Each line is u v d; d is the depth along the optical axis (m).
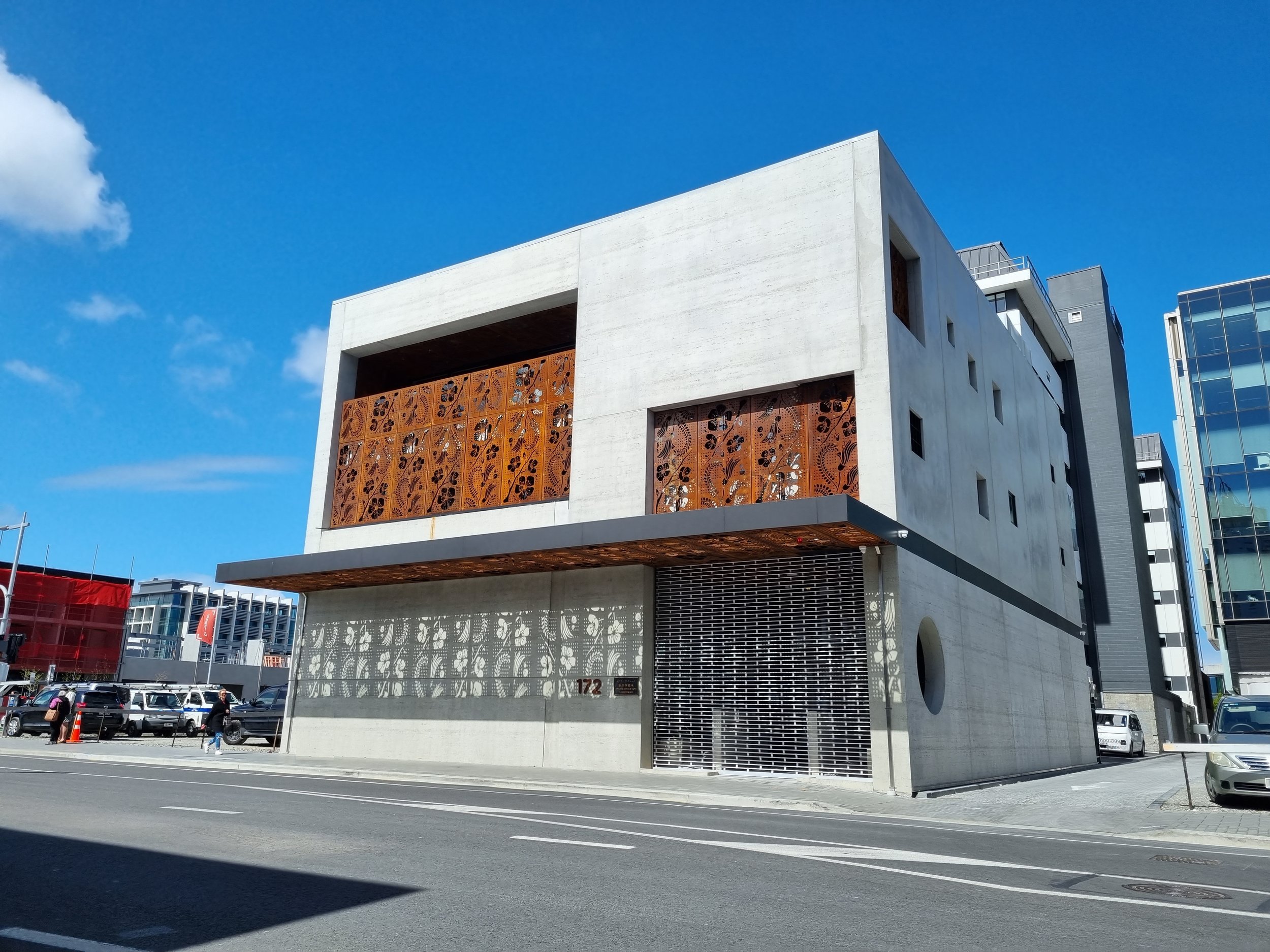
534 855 7.75
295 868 7.03
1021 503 27.41
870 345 18.08
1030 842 9.83
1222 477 46.22
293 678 25.12
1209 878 7.70
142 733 32.78
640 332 21.05
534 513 21.73
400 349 26.92
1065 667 30.30
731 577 18.83
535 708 20.45
